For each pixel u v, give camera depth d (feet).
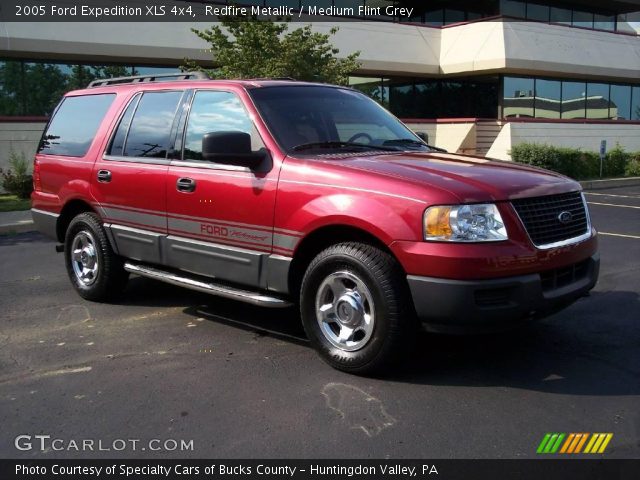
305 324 14.48
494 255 12.40
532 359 14.79
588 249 14.51
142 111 18.70
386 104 76.69
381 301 13.01
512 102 75.97
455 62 72.79
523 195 13.19
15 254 29.53
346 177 13.71
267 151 15.20
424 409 12.24
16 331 17.39
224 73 44.19
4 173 50.14
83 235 20.22
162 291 21.53
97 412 12.35
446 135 71.20
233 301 20.26
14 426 11.83
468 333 12.71
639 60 83.87
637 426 11.51
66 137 21.33
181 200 16.79
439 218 12.44
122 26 55.01
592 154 67.41
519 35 70.74
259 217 15.05
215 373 14.19
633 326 17.15
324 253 13.94
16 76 54.60
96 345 16.17
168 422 11.89
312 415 12.05
